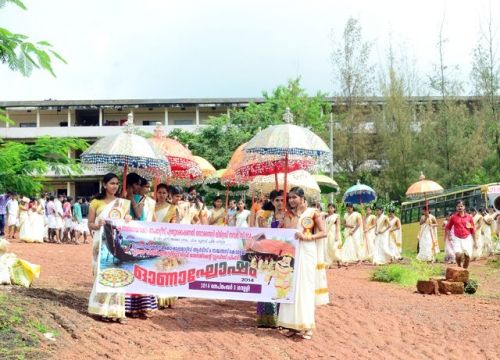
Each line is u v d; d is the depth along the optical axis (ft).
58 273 38.83
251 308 29.32
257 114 118.01
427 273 50.16
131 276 24.21
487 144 113.70
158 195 27.84
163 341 22.11
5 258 29.71
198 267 24.44
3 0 19.07
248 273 24.14
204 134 113.60
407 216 94.94
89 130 143.33
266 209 28.27
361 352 22.71
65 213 76.84
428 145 115.65
